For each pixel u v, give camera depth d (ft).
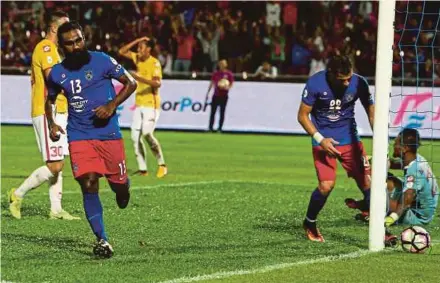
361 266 28.40
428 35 97.55
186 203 44.01
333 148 32.35
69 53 29.73
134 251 30.78
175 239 33.53
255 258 29.60
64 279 25.89
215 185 52.42
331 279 26.35
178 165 65.26
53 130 31.35
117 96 29.63
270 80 97.66
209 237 34.14
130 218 38.73
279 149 79.46
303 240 33.71
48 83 30.42
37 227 36.17
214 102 97.60
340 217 40.06
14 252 30.35
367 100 33.37
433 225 38.40
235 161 68.64
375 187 31.40
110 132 29.99
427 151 72.69
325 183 33.06
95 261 28.78
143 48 57.11
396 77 94.79
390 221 36.29
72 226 36.52
